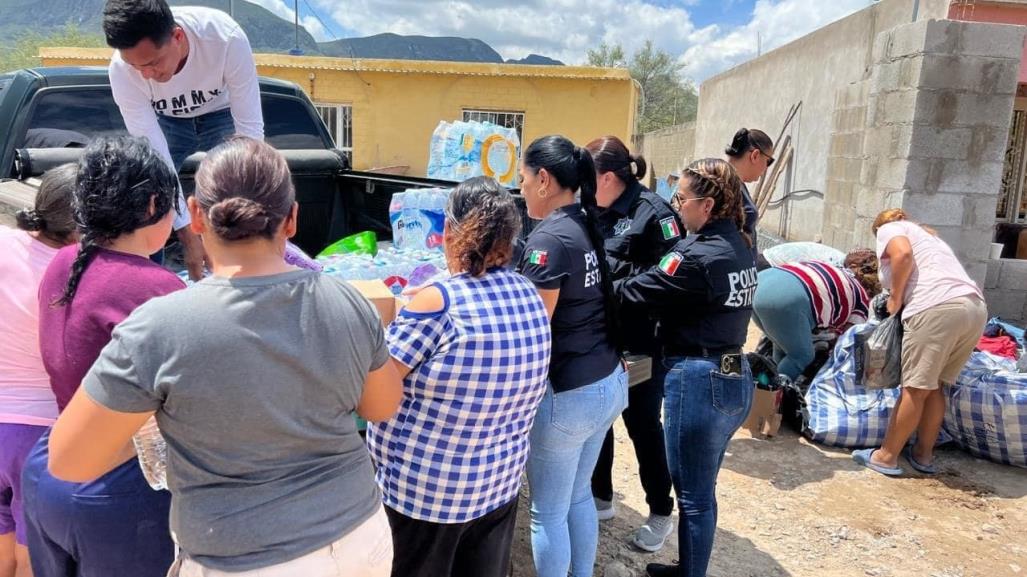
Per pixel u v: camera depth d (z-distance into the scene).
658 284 2.73
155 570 1.86
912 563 3.45
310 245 4.40
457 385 1.95
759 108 13.52
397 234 3.74
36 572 2.00
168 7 2.79
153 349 1.34
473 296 2.01
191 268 2.92
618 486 4.11
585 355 2.46
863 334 4.65
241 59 3.30
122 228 1.71
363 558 1.57
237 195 1.42
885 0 8.91
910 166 5.55
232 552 1.43
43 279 1.83
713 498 2.84
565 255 2.38
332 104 15.12
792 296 4.84
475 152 10.22
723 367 2.72
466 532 2.16
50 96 3.78
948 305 4.02
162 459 1.69
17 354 2.05
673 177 11.55
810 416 4.72
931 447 4.36
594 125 15.31
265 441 1.43
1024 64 8.20
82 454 1.38
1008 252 9.20
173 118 3.45
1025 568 3.43
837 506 3.95
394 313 2.27
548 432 2.46
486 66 14.95
